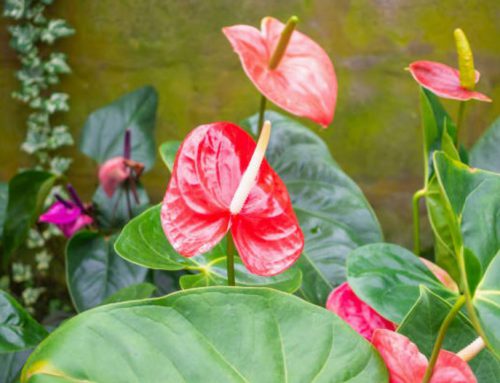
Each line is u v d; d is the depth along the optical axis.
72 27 1.97
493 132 1.55
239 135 1.11
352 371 1.03
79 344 0.98
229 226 1.08
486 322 1.04
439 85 1.35
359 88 1.92
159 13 1.94
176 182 1.08
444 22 1.86
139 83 2.00
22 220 1.67
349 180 1.49
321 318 1.04
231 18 1.92
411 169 1.96
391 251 1.26
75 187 2.11
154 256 1.22
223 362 1.01
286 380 1.01
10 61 2.01
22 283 2.14
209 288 1.02
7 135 2.07
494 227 1.08
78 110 2.04
